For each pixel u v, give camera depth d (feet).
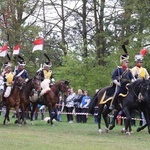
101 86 102.27
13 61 110.01
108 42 110.42
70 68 105.29
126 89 59.52
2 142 46.52
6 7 119.14
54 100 72.23
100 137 55.31
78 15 125.90
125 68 60.44
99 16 115.75
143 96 57.72
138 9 103.19
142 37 98.94
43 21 128.88
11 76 68.59
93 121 89.40
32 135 54.29
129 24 105.09
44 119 81.30
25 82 70.33
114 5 112.68
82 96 84.33
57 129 64.34
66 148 43.32
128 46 100.01
